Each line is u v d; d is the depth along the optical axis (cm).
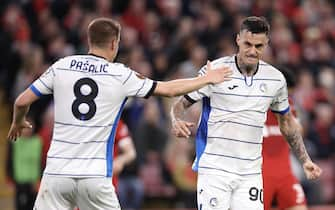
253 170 2814
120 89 2673
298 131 2978
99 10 6606
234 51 6438
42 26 6359
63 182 2644
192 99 2823
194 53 6100
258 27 2744
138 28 6606
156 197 5447
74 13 6475
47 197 2670
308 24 7600
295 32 7462
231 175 2791
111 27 2712
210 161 2806
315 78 6844
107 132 2675
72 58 2716
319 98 6538
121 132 3619
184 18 6775
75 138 2653
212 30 6631
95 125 2659
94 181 2642
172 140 5531
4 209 5822
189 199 5469
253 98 2794
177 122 2820
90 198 2662
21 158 4606
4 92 6328
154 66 6184
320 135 6188
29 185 4612
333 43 7600
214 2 7019
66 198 2681
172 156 5484
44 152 4288
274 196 3456
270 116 3388
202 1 7012
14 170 4616
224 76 2677
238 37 2809
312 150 6053
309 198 5581
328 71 6956
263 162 3375
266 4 7300
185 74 5966
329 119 6281
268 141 3378
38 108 5425
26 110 2728
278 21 7200
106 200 2675
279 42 7031
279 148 3397
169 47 6394
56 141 2672
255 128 2803
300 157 2991
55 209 2672
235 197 2811
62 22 6525
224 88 2791
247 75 2812
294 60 6900
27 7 6538
